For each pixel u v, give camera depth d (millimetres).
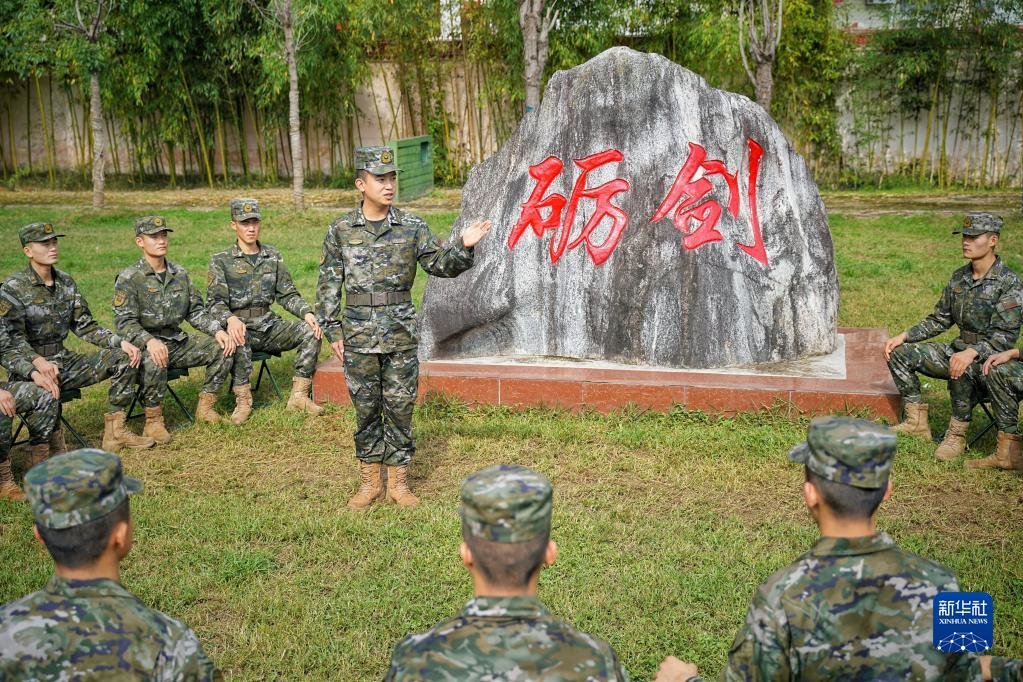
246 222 7305
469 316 7496
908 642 2500
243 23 20062
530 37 15797
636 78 7402
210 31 20203
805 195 7562
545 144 7477
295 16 17453
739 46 17453
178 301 7004
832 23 19031
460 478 6039
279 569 4930
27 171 22750
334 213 17266
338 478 6082
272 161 22031
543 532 2400
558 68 19750
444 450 6449
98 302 10523
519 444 6512
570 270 7402
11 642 2449
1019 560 4805
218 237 14891
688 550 4980
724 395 6723
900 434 6457
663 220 7273
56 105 22438
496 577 2389
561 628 2363
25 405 6078
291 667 4059
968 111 19172
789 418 6676
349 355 5523
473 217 7590
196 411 7344
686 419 6766
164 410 7504
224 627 4383
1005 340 5973
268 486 5957
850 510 2586
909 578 2545
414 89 21531
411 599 4578
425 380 7117
